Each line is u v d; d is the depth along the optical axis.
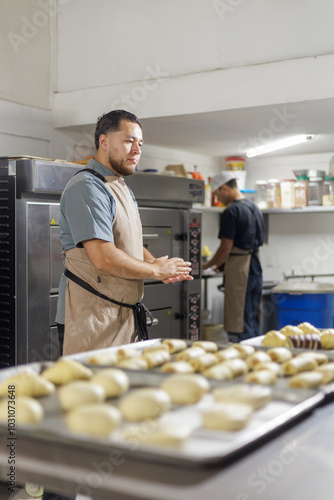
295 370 1.30
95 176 2.17
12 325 2.87
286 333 1.81
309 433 1.12
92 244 2.07
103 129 2.22
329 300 4.70
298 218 5.61
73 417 0.95
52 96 3.89
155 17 3.52
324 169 5.38
